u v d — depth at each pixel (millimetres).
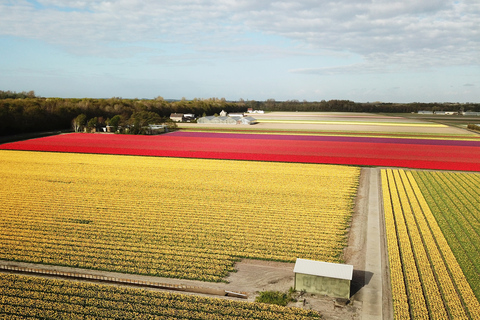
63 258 33375
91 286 28969
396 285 28625
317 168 71812
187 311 25812
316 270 28234
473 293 27828
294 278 28547
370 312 25859
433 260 32688
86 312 25641
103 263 32750
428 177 64500
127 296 27656
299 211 46031
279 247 35938
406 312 25391
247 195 52969
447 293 27703
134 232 39281
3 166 71688
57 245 35969
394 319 24797
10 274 30484
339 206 47969
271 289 28844
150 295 27844
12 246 35594
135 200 50281
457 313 25266
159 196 52281
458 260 33031
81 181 60656
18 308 25922
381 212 45906
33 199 50312
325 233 39281
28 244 36031
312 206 48062
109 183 59469
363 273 31078
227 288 28875
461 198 51594
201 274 30844
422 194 53750
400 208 47000
